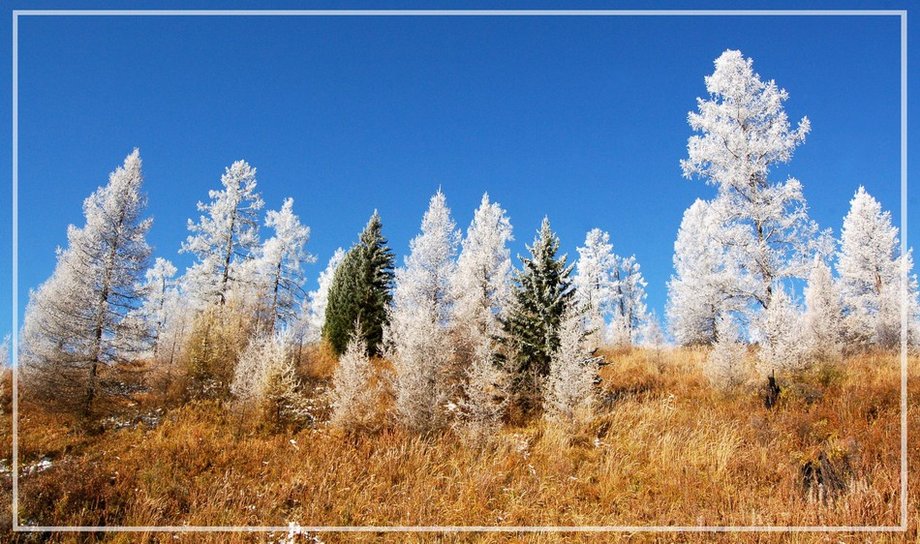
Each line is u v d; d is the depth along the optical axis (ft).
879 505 23.61
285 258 94.17
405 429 39.50
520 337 52.16
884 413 36.68
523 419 45.14
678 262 101.45
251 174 91.30
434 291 68.49
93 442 39.37
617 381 58.39
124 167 55.93
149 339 54.80
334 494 29.81
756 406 43.70
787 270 48.19
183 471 32.24
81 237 53.26
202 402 49.67
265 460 34.83
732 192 51.62
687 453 33.68
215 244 87.56
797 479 28.43
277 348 47.09
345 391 41.91
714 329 90.38
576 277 125.70
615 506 28.45
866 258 97.50
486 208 80.64
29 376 49.65
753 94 51.90
